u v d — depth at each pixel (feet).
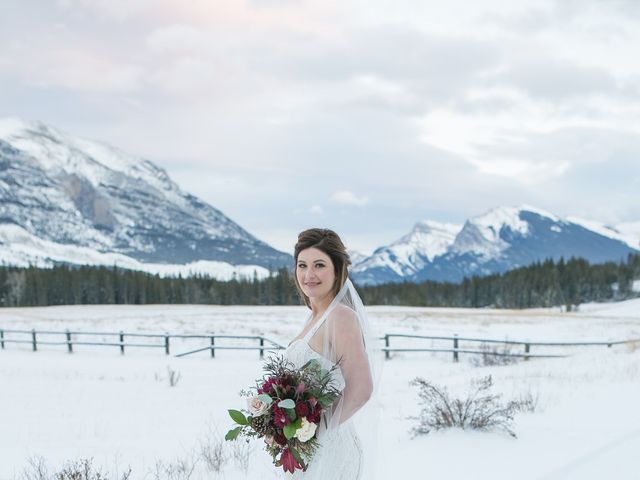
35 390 42.50
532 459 17.81
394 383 45.32
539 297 378.12
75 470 18.45
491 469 17.04
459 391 34.12
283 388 9.12
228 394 40.57
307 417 8.91
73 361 64.28
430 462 18.08
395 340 81.15
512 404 23.79
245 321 126.21
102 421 30.78
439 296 413.39
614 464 16.58
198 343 83.30
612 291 392.88
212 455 21.25
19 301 355.97
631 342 67.15
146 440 25.84
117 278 380.37
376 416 10.37
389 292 390.83
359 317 9.91
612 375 34.99
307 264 9.77
